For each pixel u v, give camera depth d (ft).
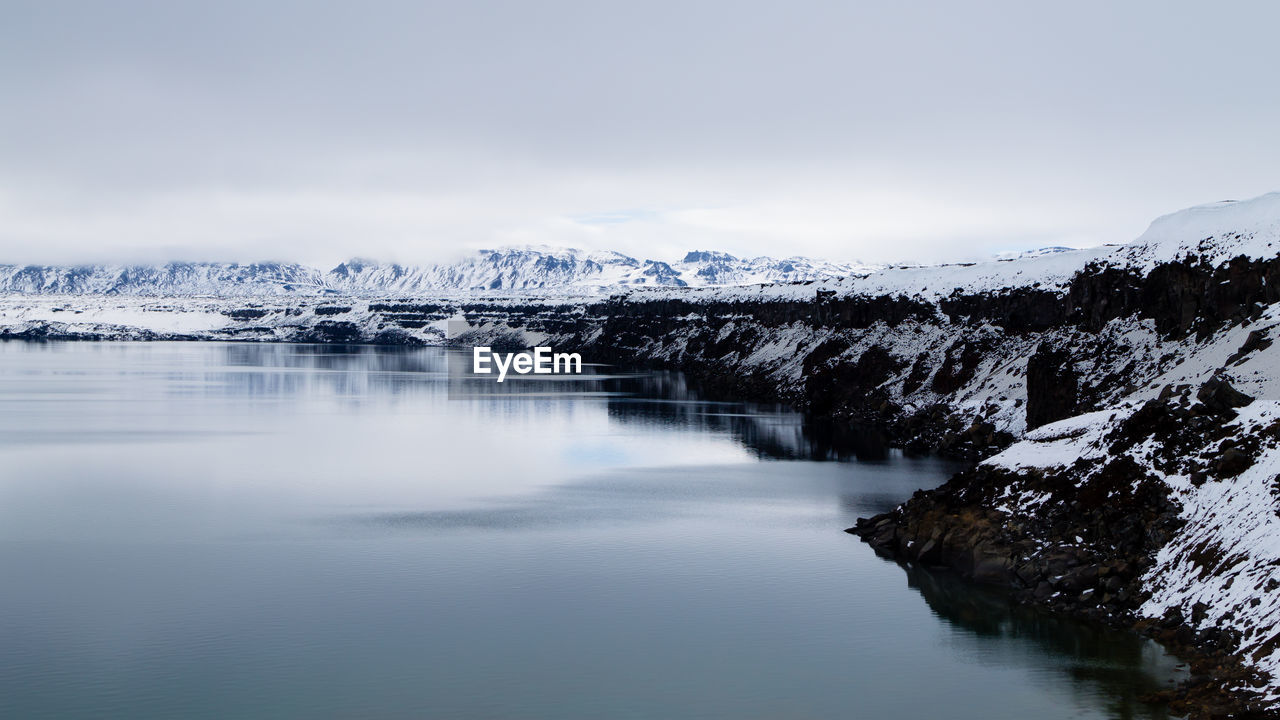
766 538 227.61
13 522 245.24
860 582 195.00
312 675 151.12
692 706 141.18
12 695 143.84
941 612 177.58
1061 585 179.73
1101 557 181.68
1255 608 148.25
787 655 159.12
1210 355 291.38
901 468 314.96
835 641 164.76
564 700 142.92
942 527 207.31
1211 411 195.00
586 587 192.85
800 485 287.89
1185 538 173.47
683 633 168.45
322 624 172.45
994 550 194.49
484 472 313.32
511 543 223.92
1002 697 142.92
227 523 243.60
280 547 221.05
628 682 148.97
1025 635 166.09
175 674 151.33
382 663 155.53
